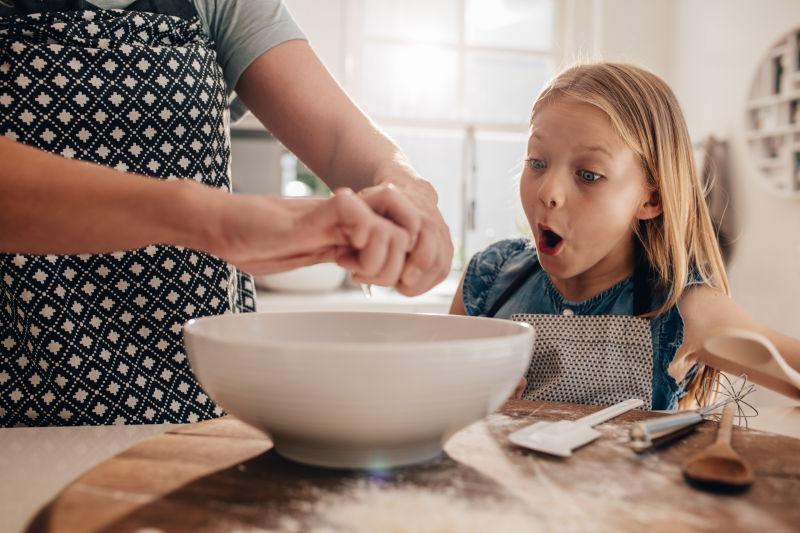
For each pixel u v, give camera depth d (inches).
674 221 35.8
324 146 32.2
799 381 23.2
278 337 23.6
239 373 16.8
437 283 22.4
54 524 14.6
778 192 80.7
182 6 31.5
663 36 104.8
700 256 39.0
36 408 28.9
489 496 16.5
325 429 17.0
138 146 29.5
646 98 35.6
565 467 18.8
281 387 16.4
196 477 17.6
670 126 36.5
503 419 24.4
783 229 81.4
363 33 101.7
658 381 36.2
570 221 33.8
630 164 34.1
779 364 23.1
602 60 42.6
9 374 28.8
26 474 20.1
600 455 20.0
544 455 19.9
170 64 29.4
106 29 29.0
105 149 29.1
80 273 28.6
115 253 28.7
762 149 84.1
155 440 21.2
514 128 105.4
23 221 18.8
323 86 32.8
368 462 18.1
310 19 97.3
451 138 112.0
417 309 79.9
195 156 30.4
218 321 21.5
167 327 29.7
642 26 103.7
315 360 15.9
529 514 15.4
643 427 21.2
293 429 17.3
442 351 16.2
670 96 37.6
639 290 37.9
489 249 45.9
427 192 25.2
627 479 17.9
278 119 33.5
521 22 107.0
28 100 28.0
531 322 38.9
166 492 16.5
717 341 23.9
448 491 16.7
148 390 29.6
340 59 99.1
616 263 38.3
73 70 28.3
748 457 20.0
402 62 103.5
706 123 96.0
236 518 15.0
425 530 14.4
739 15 89.4
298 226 18.4
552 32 107.1
